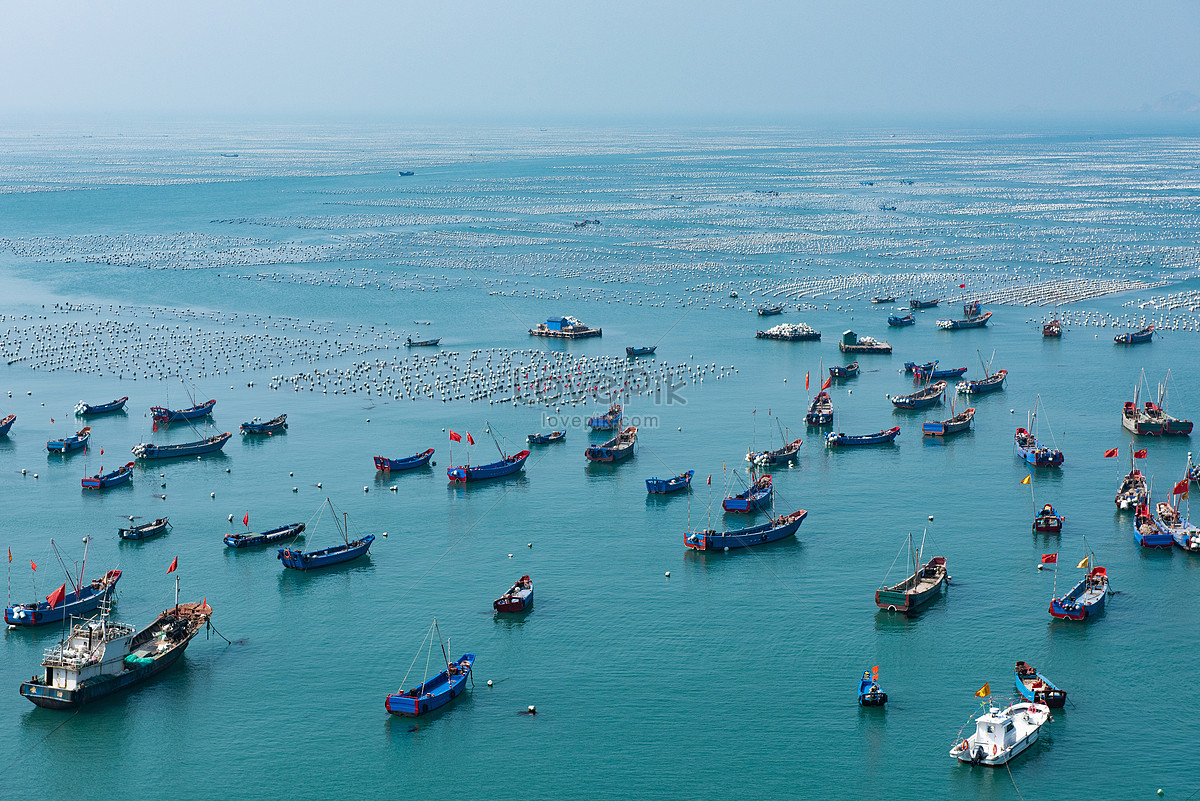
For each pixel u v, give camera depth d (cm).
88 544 15262
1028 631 12431
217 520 16162
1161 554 14500
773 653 12050
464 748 10469
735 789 9850
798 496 16950
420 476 18025
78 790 9962
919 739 10488
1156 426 19675
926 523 15738
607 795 9806
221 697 11300
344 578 14112
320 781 10044
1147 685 11281
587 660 11962
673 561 14562
